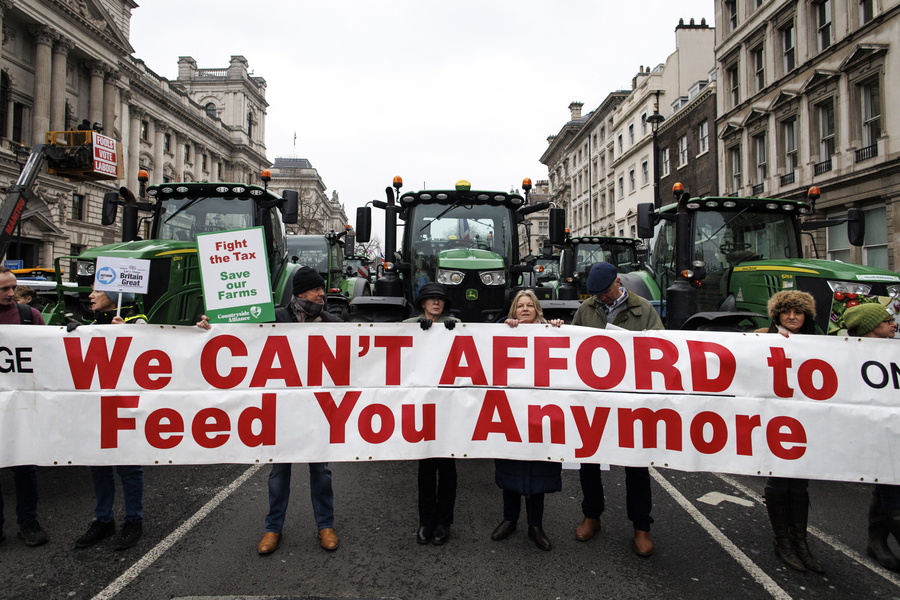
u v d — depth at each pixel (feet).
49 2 100.01
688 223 23.25
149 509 13.88
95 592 10.01
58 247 102.42
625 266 41.93
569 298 30.66
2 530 12.34
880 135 52.37
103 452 11.78
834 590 10.32
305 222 179.01
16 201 20.94
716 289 23.54
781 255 24.29
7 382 11.67
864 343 11.50
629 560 11.44
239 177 191.93
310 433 12.03
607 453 11.83
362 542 12.15
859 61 54.13
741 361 11.72
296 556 11.44
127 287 13.21
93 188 113.80
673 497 15.14
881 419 11.26
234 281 12.48
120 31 120.06
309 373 12.19
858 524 13.48
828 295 20.49
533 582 10.50
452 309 21.76
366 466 17.62
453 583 10.43
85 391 11.82
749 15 73.36
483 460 18.66
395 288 22.95
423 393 12.25
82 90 114.42
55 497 14.93
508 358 12.31
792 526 11.34
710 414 11.69
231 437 11.96
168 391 11.98
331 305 34.40
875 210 54.03
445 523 12.26
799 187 62.54
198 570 10.81
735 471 11.50
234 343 12.15
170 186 24.09
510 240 24.34
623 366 12.03
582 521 13.11
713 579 10.68
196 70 196.13
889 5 51.26
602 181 141.69
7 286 13.23
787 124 66.33
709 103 83.82
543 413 12.06
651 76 108.78
